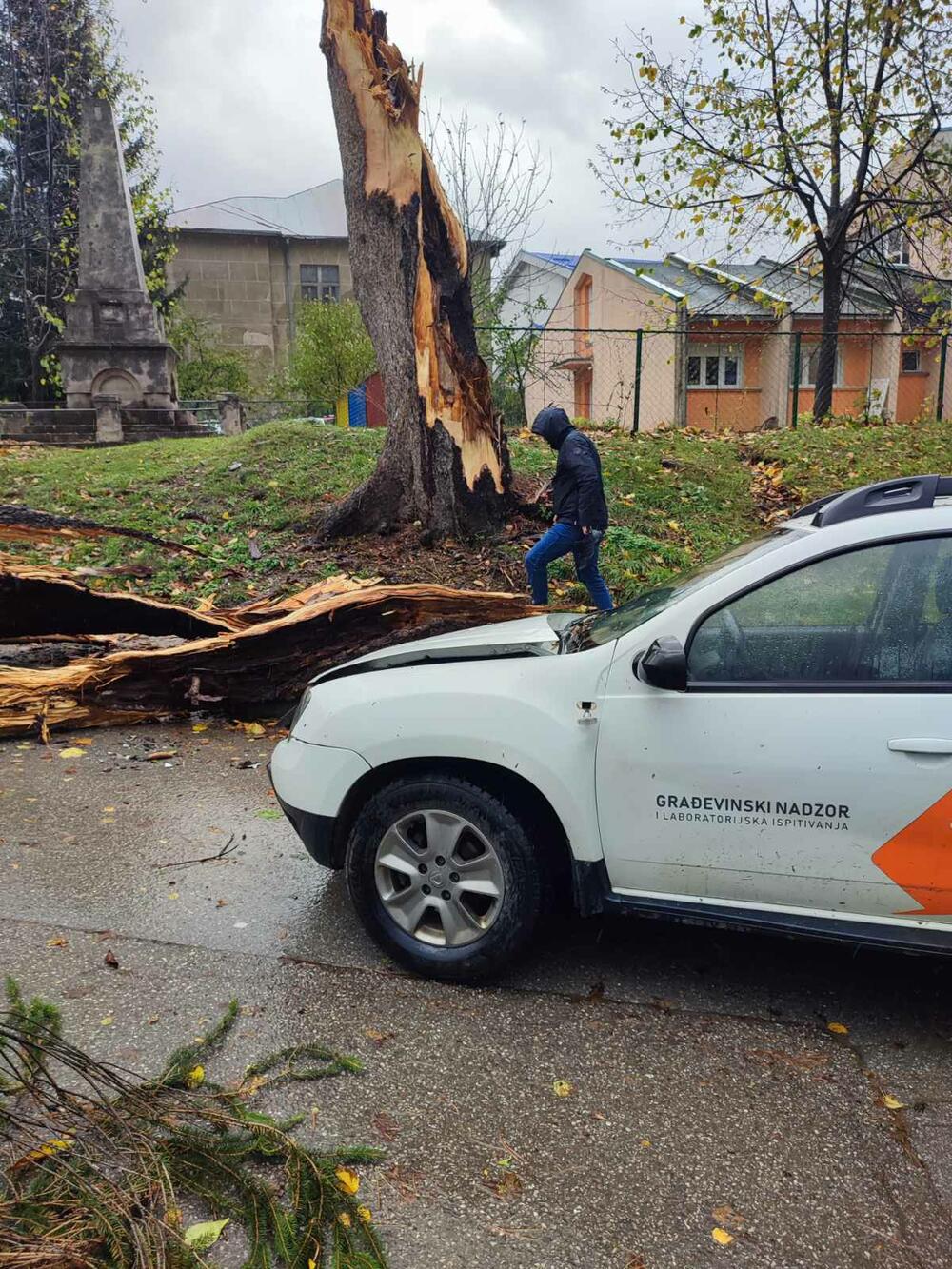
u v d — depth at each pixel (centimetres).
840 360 2383
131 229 1966
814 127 1509
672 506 1052
